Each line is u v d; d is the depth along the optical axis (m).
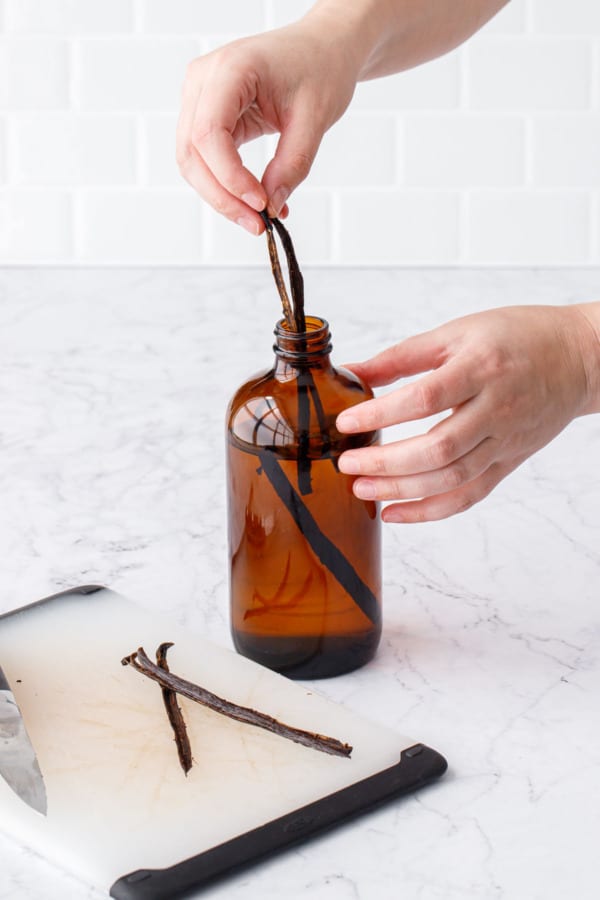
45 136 1.69
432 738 1.03
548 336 1.03
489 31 1.65
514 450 1.04
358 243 1.72
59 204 1.71
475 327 1.04
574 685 1.06
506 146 1.69
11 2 1.64
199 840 0.94
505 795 0.98
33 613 1.11
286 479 1.03
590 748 1.01
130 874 0.92
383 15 1.17
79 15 1.65
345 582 1.05
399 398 1.00
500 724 1.03
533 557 1.19
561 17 1.64
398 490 1.02
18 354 1.50
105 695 1.04
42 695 1.04
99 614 1.11
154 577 1.17
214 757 0.99
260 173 1.70
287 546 1.04
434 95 1.67
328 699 1.04
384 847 0.95
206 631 1.11
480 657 1.09
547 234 1.72
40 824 0.95
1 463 1.31
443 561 1.18
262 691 1.04
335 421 1.03
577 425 1.37
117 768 0.98
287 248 1.02
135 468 1.31
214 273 1.70
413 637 1.11
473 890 0.92
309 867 0.94
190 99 1.09
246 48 1.09
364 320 1.56
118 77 1.67
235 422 1.04
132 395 1.42
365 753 1.00
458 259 1.73
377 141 1.69
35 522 1.23
